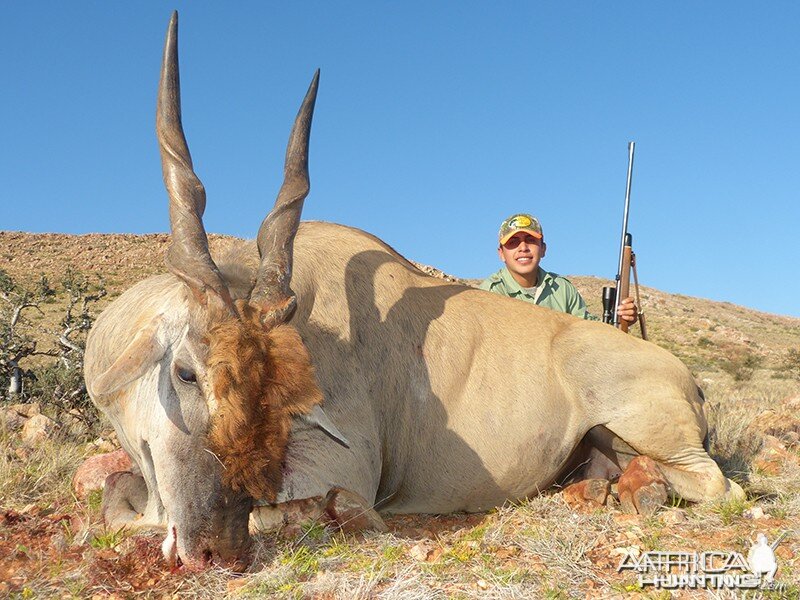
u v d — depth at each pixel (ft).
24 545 14.52
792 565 13.52
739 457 22.86
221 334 12.37
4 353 41.14
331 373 16.42
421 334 18.07
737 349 152.56
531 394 18.40
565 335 19.31
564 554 13.88
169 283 16.33
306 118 15.33
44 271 149.79
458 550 13.99
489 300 19.57
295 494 14.79
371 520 15.31
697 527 15.87
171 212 13.67
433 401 17.85
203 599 12.28
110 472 18.86
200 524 12.65
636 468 17.84
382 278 18.24
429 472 17.94
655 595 12.26
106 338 16.48
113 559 13.32
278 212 14.42
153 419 13.53
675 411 18.61
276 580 12.64
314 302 16.87
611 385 18.67
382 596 12.11
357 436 16.42
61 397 30.94
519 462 18.28
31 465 20.88
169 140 14.10
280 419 12.26
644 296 249.96
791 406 38.47
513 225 24.72
